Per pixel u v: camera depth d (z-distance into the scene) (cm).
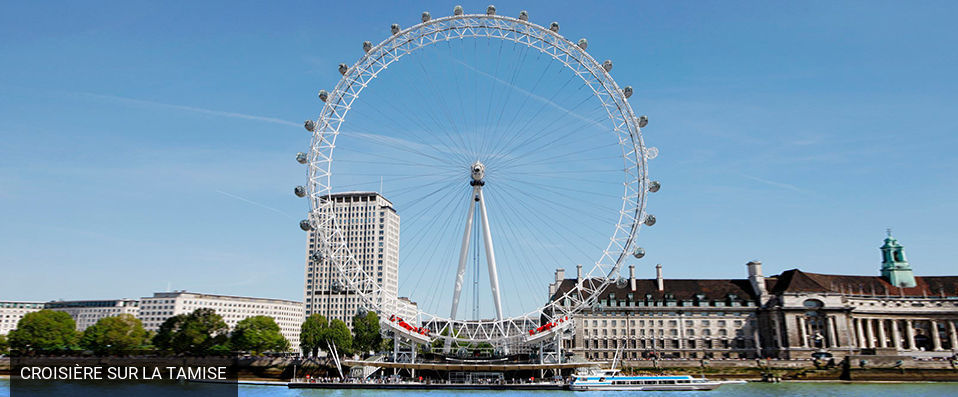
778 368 16825
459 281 13488
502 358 14975
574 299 13600
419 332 14062
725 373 16850
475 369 14212
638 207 12875
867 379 16350
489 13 12388
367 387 13825
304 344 19812
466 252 13375
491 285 13338
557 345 14075
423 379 14638
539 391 13388
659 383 13700
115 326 17825
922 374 16288
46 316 18000
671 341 19800
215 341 17262
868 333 19788
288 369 16312
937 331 19938
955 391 13662
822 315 19300
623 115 13000
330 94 12512
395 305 13625
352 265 14362
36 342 17612
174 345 16962
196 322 17188
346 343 19662
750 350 19488
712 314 19975
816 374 16562
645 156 12812
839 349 18600
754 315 19925
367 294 13225
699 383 13850
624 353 19700
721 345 19738
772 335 19462
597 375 13862
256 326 17875
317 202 12488
